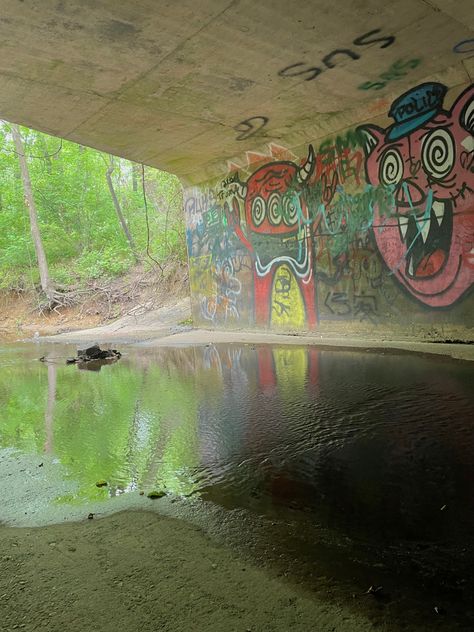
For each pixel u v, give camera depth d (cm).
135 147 1081
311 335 1008
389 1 556
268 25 600
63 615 189
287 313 1068
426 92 752
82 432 438
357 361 690
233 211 1190
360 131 869
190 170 1270
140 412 494
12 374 805
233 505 280
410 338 824
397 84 766
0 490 318
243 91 788
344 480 304
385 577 207
